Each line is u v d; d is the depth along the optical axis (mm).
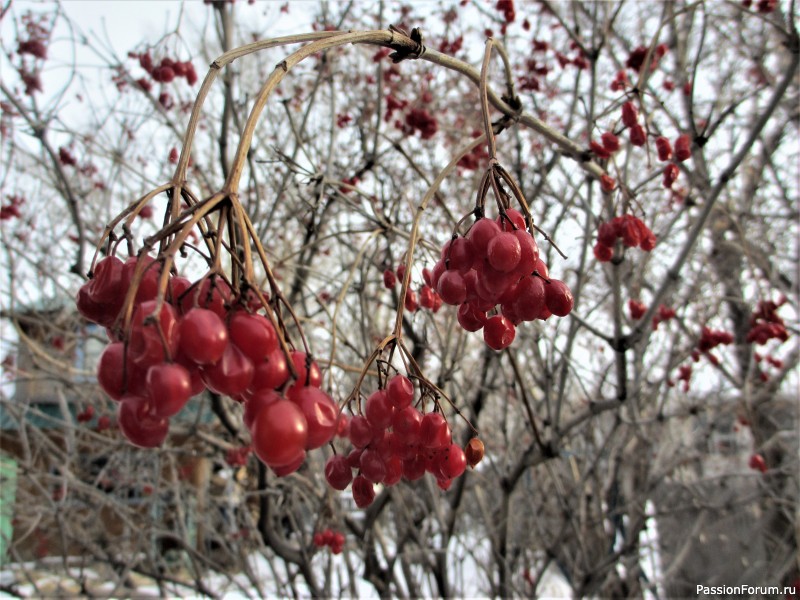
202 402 4316
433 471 1284
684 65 4449
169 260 771
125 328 768
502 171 1200
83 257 3332
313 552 4227
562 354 3426
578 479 5621
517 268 1130
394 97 4820
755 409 5504
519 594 5082
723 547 7273
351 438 1251
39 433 5059
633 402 4398
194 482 6711
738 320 5641
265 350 863
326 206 3973
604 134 2252
